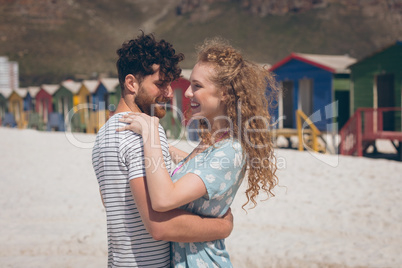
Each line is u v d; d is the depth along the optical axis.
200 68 2.12
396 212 6.23
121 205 2.04
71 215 6.43
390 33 110.62
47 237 5.44
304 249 4.93
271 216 6.21
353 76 15.59
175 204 1.88
